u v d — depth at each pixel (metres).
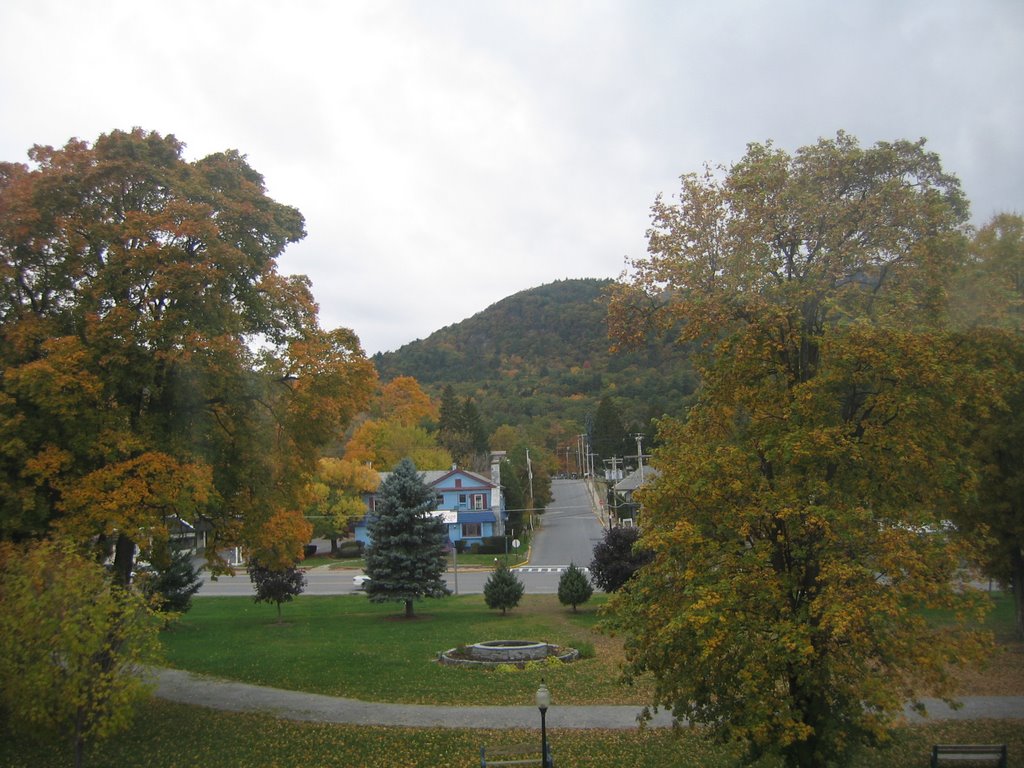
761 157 12.55
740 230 12.02
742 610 10.41
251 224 18.97
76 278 17.53
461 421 89.06
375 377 21.00
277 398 20.20
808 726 9.76
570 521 77.88
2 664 11.16
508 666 23.44
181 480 16.22
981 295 12.21
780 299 11.68
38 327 16.53
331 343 20.39
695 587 10.39
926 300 11.53
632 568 34.44
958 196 12.27
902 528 10.69
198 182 18.53
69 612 11.28
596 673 22.73
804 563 11.26
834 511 10.08
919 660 9.62
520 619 34.47
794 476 10.98
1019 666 21.28
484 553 63.06
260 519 19.91
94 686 11.42
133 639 12.09
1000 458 21.80
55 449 15.81
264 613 38.78
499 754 15.19
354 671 23.16
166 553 18.42
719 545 11.06
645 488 12.52
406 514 36.53
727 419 12.90
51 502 16.41
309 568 58.44
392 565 36.28
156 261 17.00
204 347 16.97
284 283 20.41
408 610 36.56
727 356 12.01
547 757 13.53
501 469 72.00
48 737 12.32
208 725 17.48
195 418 18.30
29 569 11.80
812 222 11.79
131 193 18.20
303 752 15.61
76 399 15.55
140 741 16.31
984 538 11.80
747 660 10.05
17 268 17.03
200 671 23.30
